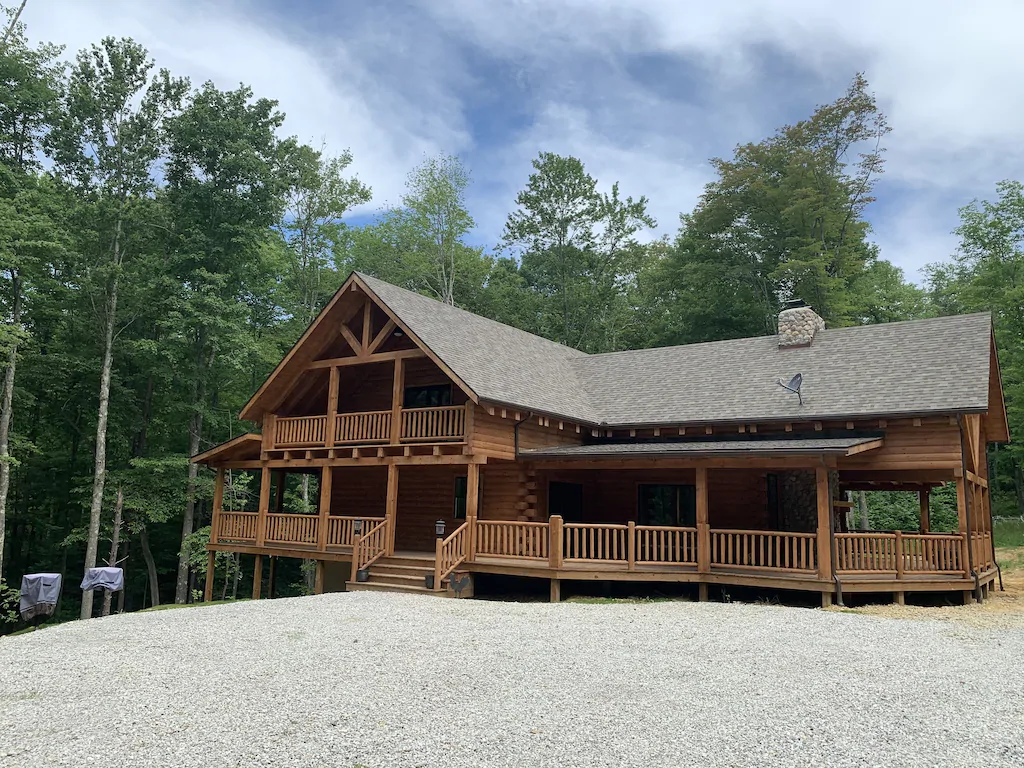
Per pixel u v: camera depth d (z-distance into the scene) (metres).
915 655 9.75
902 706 7.24
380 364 22.31
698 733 6.34
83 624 12.20
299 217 37.91
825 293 37.06
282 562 34.03
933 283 52.12
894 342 19.78
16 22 26.19
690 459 16.38
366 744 5.99
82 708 7.02
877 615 13.49
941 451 16.12
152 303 28.69
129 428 30.20
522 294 46.97
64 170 27.06
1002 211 37.22
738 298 40.28
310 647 9.93
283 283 37.78
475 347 19.89
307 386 21.73
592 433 20.98
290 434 20.58
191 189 28.53
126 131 27.17
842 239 39.59
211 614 13.06
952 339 18.75
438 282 44.31
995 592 18.06
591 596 16.52
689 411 19.64
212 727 6.43
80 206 26.28
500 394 17.45
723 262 41.75
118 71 27.06
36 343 27.19
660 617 12.94
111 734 6.25
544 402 19.05
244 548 20.94
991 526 20.70
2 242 22.42
